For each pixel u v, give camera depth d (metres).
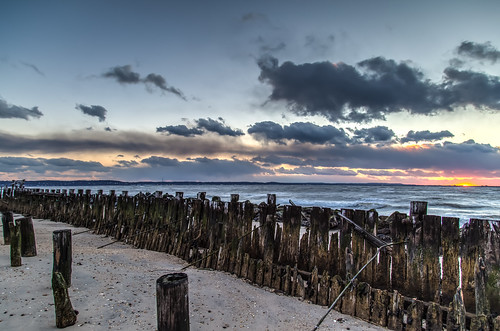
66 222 15.80
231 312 5.24
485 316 4.26
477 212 31.47
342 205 37.91
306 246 6.23
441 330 4.53
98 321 4.25
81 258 7.76
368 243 5.43
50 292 5.03
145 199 11.06
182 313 3.20
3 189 23.58
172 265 7.99
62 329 3.93
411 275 5.00
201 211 8.63
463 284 4.57
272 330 4.71
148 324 4.28
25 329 3.87
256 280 6.66
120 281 6.01
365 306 5.18
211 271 7.45
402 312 4.82
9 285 5.24
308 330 4.77
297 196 58.72
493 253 4.38
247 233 7.11
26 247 7.29
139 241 10.42
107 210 12.79
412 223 5.07
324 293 5.66
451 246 4.70
